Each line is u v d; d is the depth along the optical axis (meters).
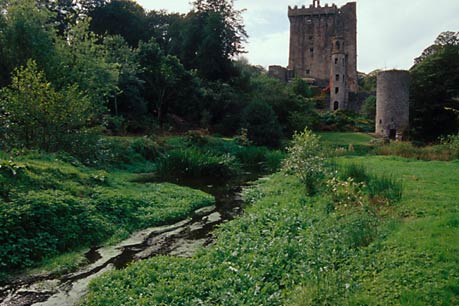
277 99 46.09
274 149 35.06
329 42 74.81
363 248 6.67
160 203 12.67
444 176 13.91
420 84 43.53
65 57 21.31
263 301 5.53
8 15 20.30
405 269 5.52
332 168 14.63
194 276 6.50
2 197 8.35
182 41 56.44
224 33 54.00
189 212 12.48
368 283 5.40
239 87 51.59
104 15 48.56
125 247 8.84
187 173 20.72
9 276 6.90
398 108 41.88
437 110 42.19
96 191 11.17
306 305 5.04
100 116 25.03
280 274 6.50
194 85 42.41
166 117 40.41
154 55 39.16
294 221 9.19
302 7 76.00
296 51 76.81
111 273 6.81
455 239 6.21
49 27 21.86
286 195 12.78
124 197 11.64
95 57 23.81
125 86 34.12
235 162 25.05
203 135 31.48
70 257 7.83
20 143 14.05
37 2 22.83
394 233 7.06
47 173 10.51
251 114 37.50
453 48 42.97
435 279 5.11
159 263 7.23
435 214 8.30
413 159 21.84
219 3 56.00
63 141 15.46
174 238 9.62
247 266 6.85
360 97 63.56
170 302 5.66
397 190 10.46
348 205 9.61
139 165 21.97
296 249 7.28
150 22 59.78
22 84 14.55
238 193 16.22
